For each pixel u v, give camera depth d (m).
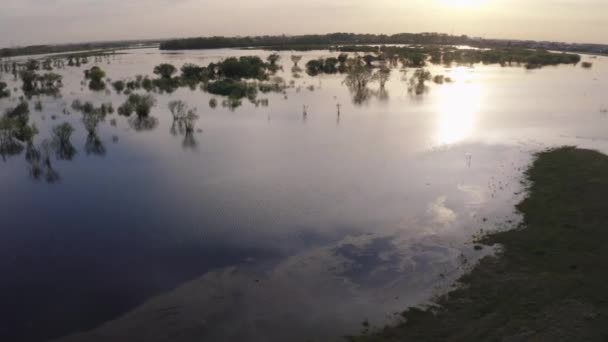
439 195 33.38
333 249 25.84
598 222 26.36
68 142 49.84
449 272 22.62
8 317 20.34
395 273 22.92
